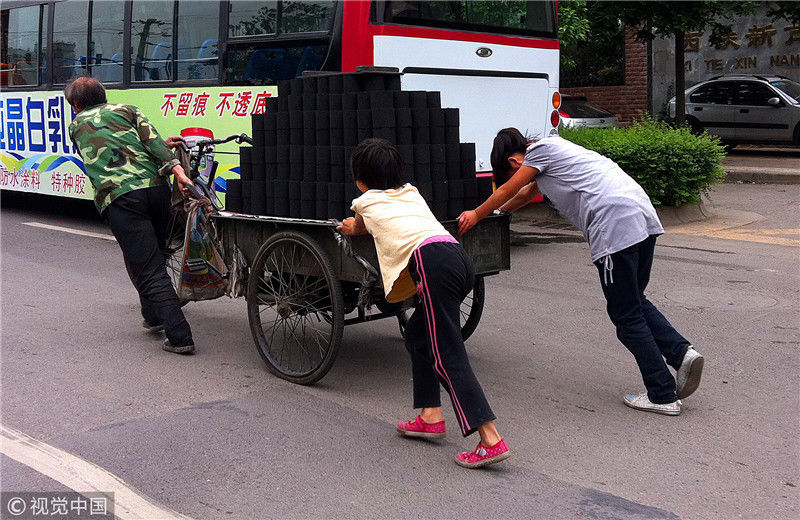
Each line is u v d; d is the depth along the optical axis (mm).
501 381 5160
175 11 9195
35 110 11359
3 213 12281
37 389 4961
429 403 4219
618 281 4559
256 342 5305
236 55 8633
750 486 3773
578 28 12898
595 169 4590
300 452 4105
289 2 8148
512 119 9117
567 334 6164
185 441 4215
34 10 11188
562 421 4531
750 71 20750
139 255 5602
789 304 6945
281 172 5180
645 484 3783
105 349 5770
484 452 3900
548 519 3457
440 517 3467
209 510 3518
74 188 10914
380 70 4734
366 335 6188
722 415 4633
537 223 11297
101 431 4336
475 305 5566
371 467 3943
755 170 15172
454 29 8391
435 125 4750
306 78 5051
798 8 14297
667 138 10625
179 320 5613
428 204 4707
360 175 4184
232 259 5496
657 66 22078
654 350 4605
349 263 4750
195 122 9078
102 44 10180
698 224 10969
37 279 7895
